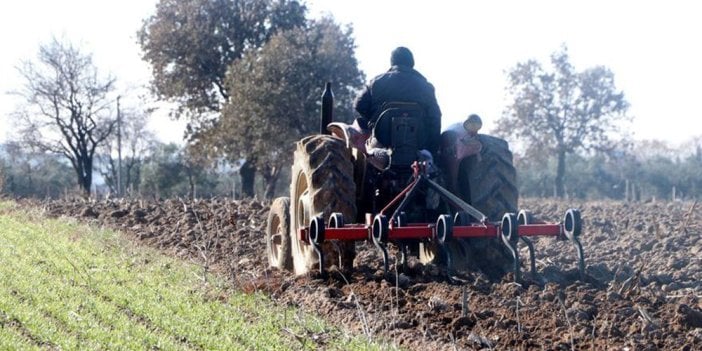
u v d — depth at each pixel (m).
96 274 31.23
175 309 25.67
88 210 52.41
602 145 160.00
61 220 49.53
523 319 22.95
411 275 27.48
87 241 40.38
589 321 22.70
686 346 20.47
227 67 129.75
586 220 52.84
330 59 121.00
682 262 33.69
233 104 118.81
